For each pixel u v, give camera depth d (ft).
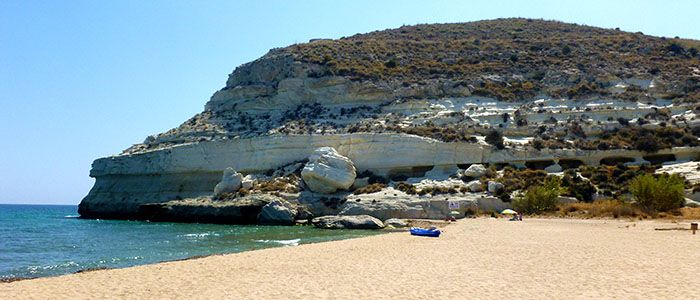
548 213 231.91
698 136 286.25
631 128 299.17
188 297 58.54
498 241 116.98
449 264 79.82
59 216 451.94
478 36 500.33
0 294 62.18
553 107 329.52
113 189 355.15
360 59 406.00
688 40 440.86
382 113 343.67
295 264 84.33
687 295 53.83
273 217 256.93
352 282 65.05
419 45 444.55
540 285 60.70
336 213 263.90
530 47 432.25
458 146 286.05
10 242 172.65
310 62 386.32
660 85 344.28
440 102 344.08
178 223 280.31
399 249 104.68
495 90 351.67
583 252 93.04
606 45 431.84
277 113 368.48
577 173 267.80
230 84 416.26
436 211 244.22
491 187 254.06
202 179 328.49
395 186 273.95
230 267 82.23
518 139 301.22
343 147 303.07
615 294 54.85
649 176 226.79
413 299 54.24
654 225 171.73
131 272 78.59
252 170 316.60
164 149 341.00
